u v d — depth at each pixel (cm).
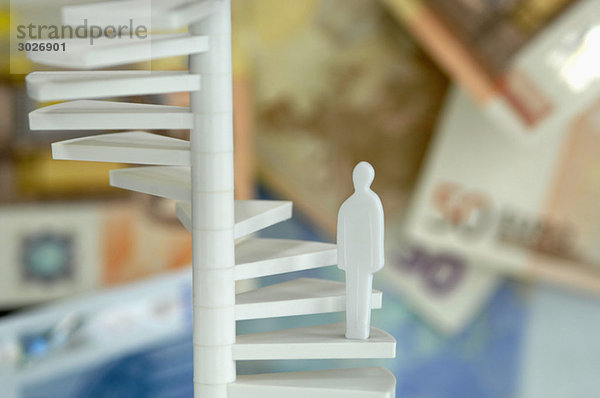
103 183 255
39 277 249
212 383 141
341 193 300
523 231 286
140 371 262
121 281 261
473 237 287
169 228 268
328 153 299
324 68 294
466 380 306
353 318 142
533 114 248
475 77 252
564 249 286
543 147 282
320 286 155
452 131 287
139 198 262
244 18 288
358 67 294
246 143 289
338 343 140
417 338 305
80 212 253
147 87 128
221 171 135
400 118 295
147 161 139
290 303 144
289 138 298
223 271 138
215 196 135
